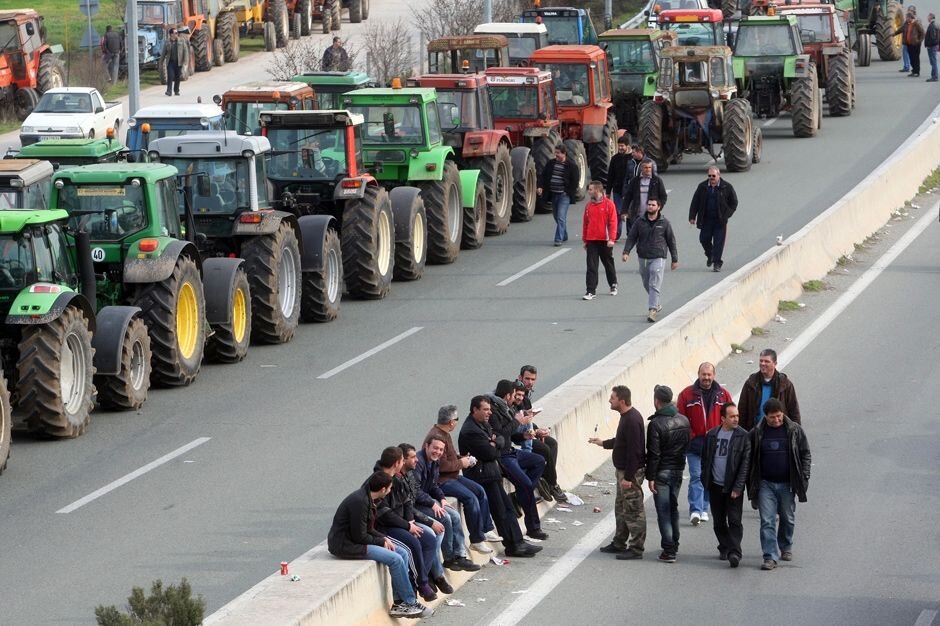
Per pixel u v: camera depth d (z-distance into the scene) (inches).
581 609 1502.2
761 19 4980.3
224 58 6589.6
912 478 1950.1
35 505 1763.0
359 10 7696.9
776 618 1472.7
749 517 1846.7
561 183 3499.0
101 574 1539.1
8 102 5167.3
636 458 1649.9
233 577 1530.5
